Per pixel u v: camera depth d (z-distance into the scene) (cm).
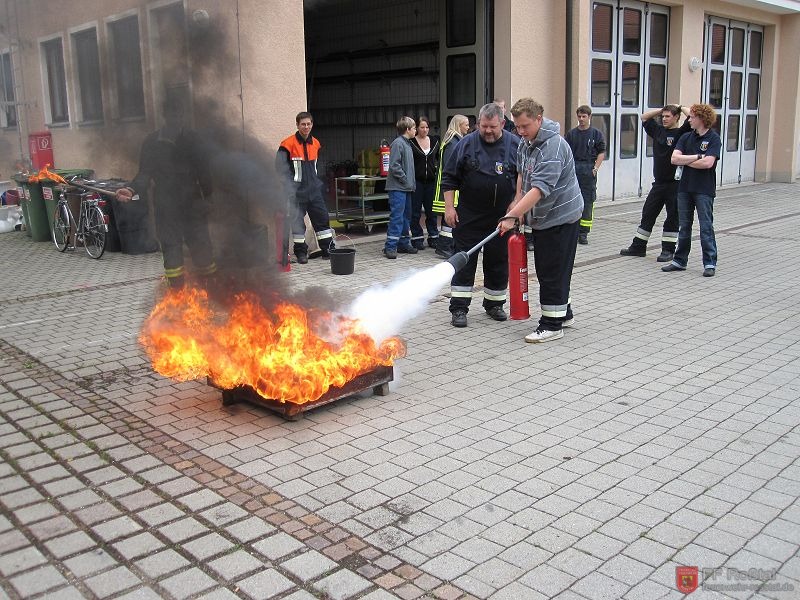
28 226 1122
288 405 412
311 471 361
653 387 473
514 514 319
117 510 324
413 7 1328
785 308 669
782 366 509
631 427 410
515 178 598
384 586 269
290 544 297
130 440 397
